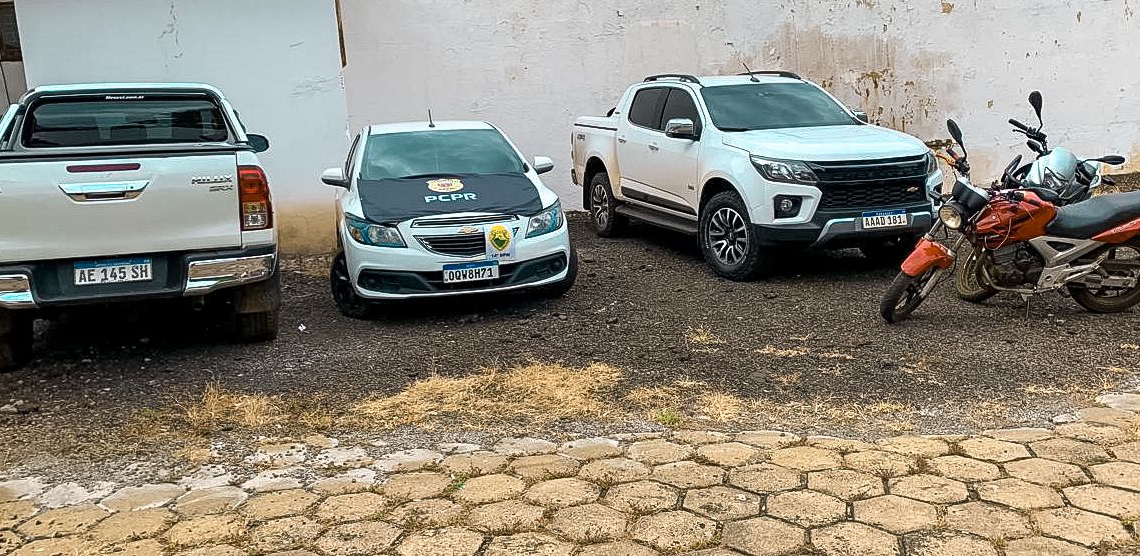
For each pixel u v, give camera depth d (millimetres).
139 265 5754
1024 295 6727
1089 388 5293
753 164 8016
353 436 4906
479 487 4215
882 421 4910
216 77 9625
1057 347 6043
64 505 4191
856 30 12750
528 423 5012
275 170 9930
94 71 9328
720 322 6938
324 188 10062
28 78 9188
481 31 12008
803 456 4438
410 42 11836
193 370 6109
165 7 9375
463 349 6414
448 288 7113
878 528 3740
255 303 6312
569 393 5406
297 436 4926
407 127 8703
